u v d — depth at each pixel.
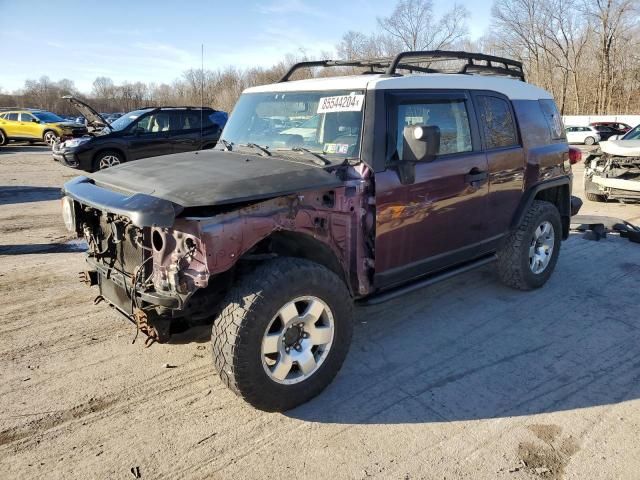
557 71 58.81
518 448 2.91
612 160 9.57
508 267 5.06
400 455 2.86
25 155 21.02
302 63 4.89
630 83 55.56
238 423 3.14
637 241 7.07
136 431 3.06
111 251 3.40
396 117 3.69
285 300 3.02
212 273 2.80
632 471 2.72
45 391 3.46
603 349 4.07
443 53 4.35
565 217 5.71
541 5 54.59
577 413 3.23
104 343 4.15
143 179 3.27
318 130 3.83
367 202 3.54
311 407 3.31
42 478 2.68
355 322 4.60
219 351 2.96
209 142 13.59
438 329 4.45
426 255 4.04
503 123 4.73
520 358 3.94
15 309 4.78
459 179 4.14
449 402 3.36
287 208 3.12
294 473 2.72
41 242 7.18
